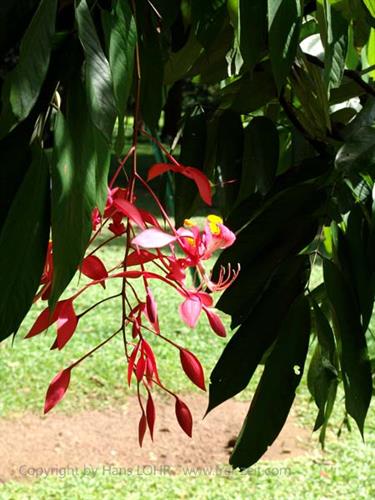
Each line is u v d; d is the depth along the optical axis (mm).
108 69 1187
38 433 5332
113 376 6148
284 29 1364
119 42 1250
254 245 1616
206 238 1331
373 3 1486
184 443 5281
